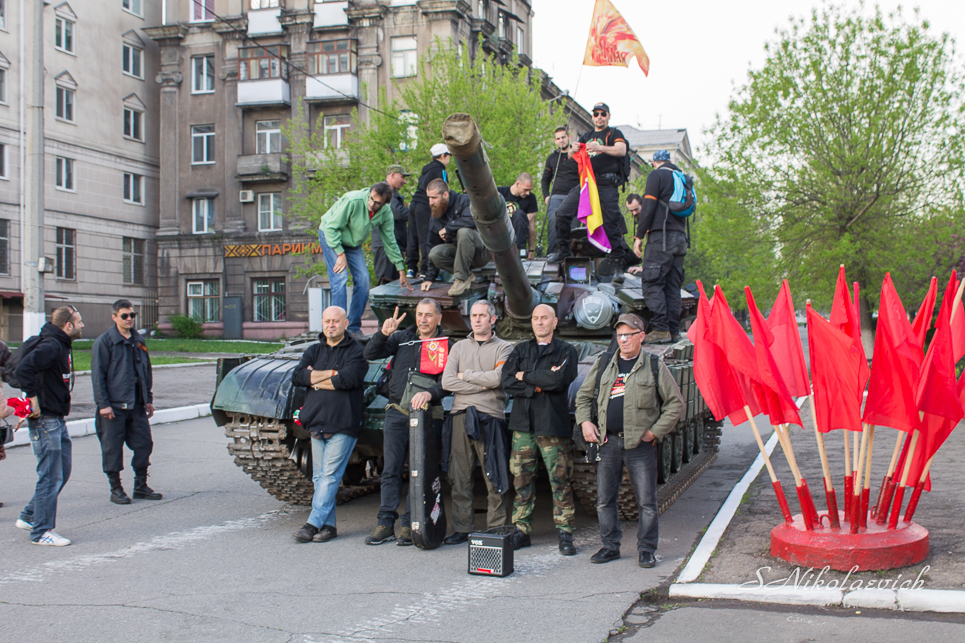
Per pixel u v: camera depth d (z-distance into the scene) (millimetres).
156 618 4730
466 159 5082
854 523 5285
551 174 10625
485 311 6387
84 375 18766
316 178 25578
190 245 35969
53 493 6422
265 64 34438
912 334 5164
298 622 4652
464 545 6453
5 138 30562
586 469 6562
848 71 22047
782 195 23219
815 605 4773
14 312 31047
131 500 8109
